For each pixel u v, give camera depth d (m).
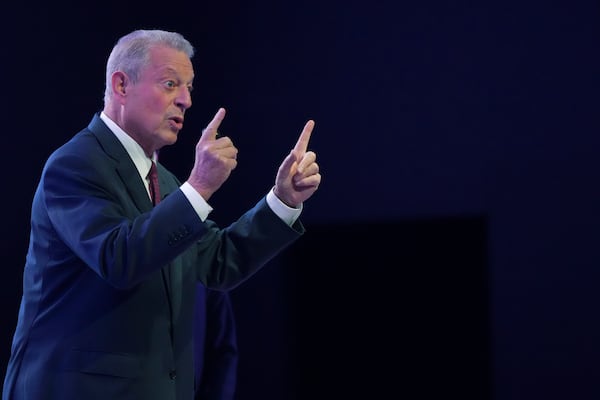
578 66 12.62
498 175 13.10
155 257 5.59
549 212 12.72
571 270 12.52
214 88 15.19
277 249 6.80
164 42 6.43
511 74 13.08
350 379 14.15
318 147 14.48
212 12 15.26
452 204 13.43
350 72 14.29
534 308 12.73
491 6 13.28
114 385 5.79
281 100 14.78
